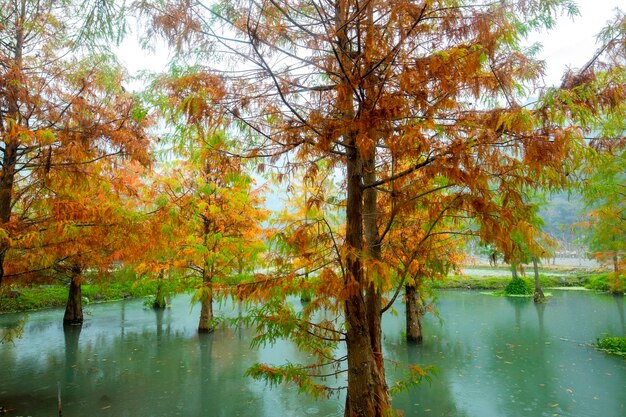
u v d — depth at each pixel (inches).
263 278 135.7
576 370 343.6
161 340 471.5
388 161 177.3
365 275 113.0
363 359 133.8
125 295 875.4
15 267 277.3
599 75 110.7
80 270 414.9
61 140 209.8
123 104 226.2
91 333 515.8
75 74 229.3
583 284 978.1
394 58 107.5
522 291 874.8
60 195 239.9
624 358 376.2
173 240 344.5
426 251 178.7
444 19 105.3
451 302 780.6
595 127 125.0
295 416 253.4
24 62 237.9
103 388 309.4
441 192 145.9
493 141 103.1
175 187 396.2
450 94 113.3
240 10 127.8
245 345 439.8
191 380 326.3
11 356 406.3
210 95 121.3
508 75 116.0
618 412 255.3
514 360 376.2
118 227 238.8
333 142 128.6
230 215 436.8
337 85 115.0
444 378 324.2
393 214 139.9
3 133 196.7
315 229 141.5
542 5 110.9
